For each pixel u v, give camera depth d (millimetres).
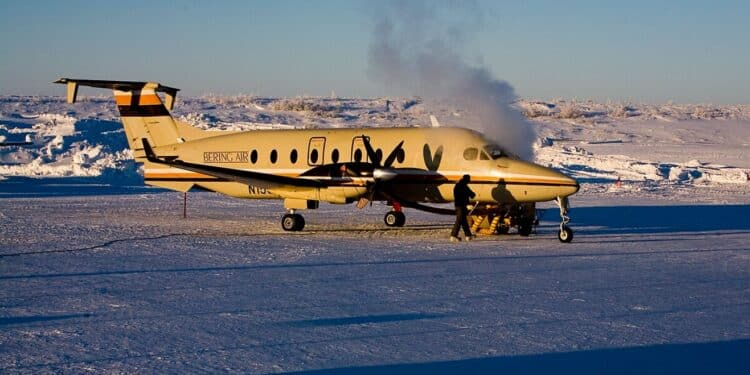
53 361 11484
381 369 11148
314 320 14195
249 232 29406
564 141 112312
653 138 122125
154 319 14234
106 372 10961
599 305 15648
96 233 28250
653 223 34094
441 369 11164
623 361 11562
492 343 12617
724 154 95938
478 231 29484
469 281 18391
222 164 33594
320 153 31328
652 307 15461
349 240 26922
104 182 59969
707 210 40750
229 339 12805
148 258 22031
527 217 29219
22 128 102250
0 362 11422
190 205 41781
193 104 155125
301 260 21766
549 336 13070
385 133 30500
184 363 11422
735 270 20375
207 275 19094
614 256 23016
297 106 142500
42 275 18984
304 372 11000
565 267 20750
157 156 35250
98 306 15344
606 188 56875
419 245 25578
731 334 13266
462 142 28625
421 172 29094
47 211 37156
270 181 29453
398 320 14227
